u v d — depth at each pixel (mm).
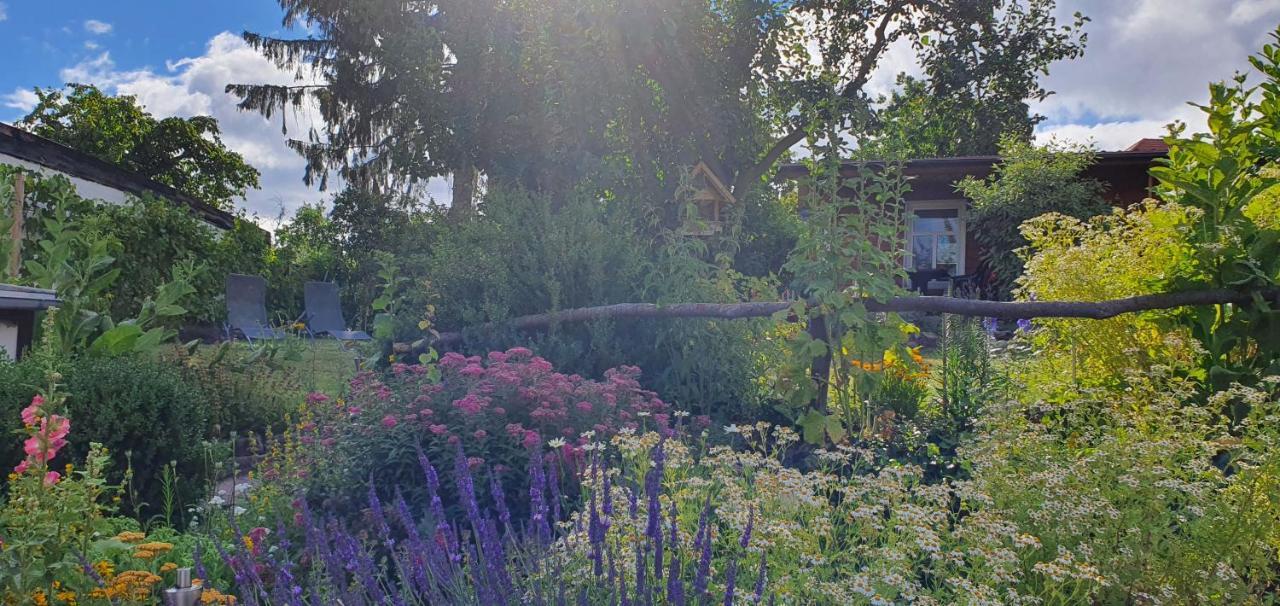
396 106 22625
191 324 14500
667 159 13945
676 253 6676
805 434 4977
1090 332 5699
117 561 3637
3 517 3059
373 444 4488
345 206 22750
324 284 16062
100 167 16297
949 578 2736
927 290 16016
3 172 8797
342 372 8562
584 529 3053
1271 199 5762
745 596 2654
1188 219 5586
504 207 7250
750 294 7188
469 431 4391
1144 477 3236
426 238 8531
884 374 6023
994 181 16078
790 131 18156
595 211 7223
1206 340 5395
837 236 5289
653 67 14172
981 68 20594
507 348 6434
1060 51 20844
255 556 3557
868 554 2826
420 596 2947
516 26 16109
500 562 2725
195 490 5098
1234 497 3207
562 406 4500
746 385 6090
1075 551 3092
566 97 13719
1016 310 5223
